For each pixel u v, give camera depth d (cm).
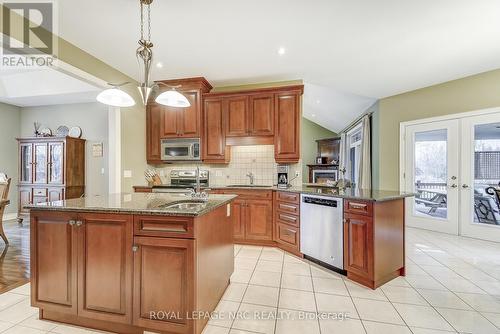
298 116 359
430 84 409
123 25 242
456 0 210
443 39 272
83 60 291
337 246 250
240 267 272
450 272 259
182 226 152
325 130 927
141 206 168
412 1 211
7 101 506
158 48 291
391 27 250
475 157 373
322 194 264
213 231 182
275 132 367
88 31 252
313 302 201
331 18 235
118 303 161
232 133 380
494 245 344
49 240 172
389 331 166
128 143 366
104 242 163
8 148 527
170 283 153
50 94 446
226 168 415
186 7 216
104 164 507
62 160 470
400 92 448
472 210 378
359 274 230
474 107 371
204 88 393
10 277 245
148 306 156
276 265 278
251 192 349
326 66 343
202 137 388
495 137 356
